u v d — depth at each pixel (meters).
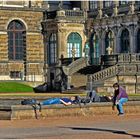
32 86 97.38
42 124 42.41
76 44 99.75
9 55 98.25
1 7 96.88
